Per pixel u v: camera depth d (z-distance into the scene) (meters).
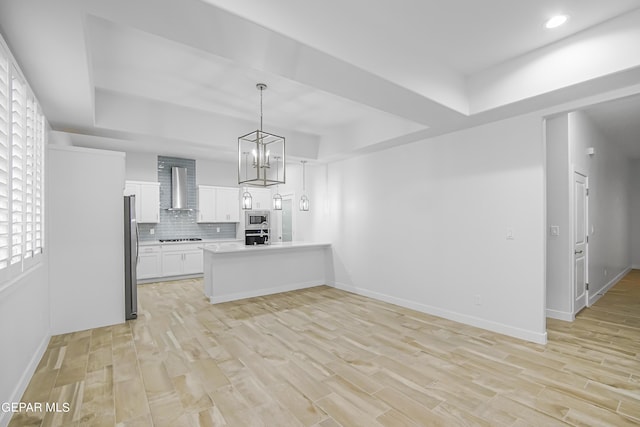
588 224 4.57
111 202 3.85
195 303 4.82
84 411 2.11
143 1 1.66
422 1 2.21
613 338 3.33
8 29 1.89
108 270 3.81
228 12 1.76
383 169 5.02
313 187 6.59
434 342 3.28
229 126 4.62
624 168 6.95
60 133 4.02
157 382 2.48
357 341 3.30
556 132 3.99
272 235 8.32
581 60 2.57
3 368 1.98
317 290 5.75
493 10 2.31
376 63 2.50
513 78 3.01
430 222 4.32
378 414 2.07
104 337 3.43
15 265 2.13
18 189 2.18
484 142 3.73
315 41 2.14
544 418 2.03
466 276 3.89
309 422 1.99
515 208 3.45
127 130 3.85
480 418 2.03
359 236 5.46
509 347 3.14
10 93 1.94
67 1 1.65
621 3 2.22
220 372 2.64
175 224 7.27
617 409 2.12
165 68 3.13
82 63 2.32
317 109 4.30
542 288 3.25
